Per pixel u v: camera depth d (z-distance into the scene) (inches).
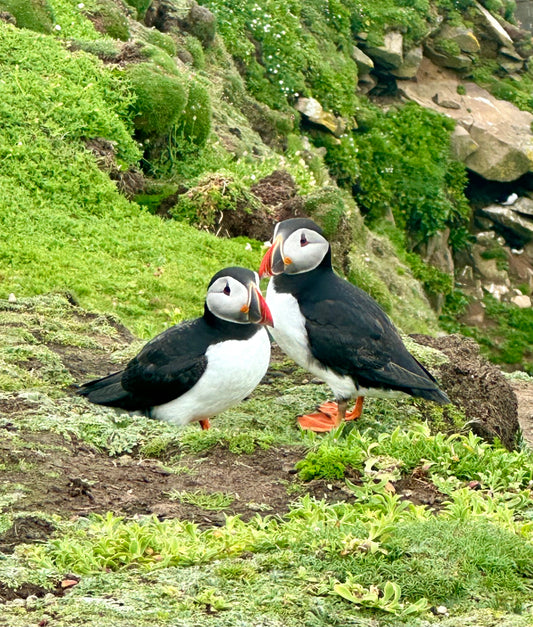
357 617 232.5
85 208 778.2
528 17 2015.3
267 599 236.5
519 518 306.8
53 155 792.9
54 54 894.4
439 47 1706.4
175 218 832.3
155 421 371.6
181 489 318.3
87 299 652.7
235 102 1248.2
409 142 1550.2
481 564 253.8
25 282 645.3
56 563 255.0
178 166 919.0
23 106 812.0
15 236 698.8
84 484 308.7
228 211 837.8
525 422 595.8
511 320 1510.8
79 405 382.0
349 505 299.0
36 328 491.5
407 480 332.5
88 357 466.0
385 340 399.9
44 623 222.8
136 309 658.2
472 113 1659.7
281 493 323.0
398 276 1348.4
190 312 681.0
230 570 247.6
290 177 959.0
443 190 1539.1
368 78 1604.3
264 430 395.2
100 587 241.3
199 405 376.5
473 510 299.9
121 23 1059.9
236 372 367.9
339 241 919.0
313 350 399.5
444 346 510.9
